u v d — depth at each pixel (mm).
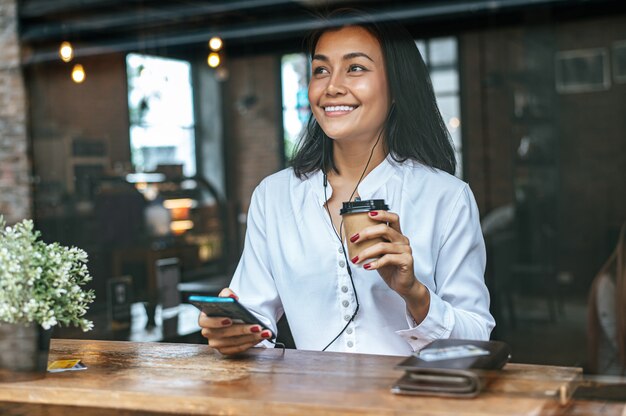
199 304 1390
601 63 7621
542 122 7840
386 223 1341
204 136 9977
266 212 1740
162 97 9328
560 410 1126
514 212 7703
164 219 7984
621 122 7578
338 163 1704
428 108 1713
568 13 7750
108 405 1256
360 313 1616
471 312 1581
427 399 1117
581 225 7562
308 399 1143
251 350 1522
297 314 1678
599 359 2420
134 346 1604
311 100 1682
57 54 6961
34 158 6348
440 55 8055
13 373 1340
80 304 1494
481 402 1095
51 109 6797
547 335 5816
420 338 1474
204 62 9898
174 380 1303
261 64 10086
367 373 1289
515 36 7914
